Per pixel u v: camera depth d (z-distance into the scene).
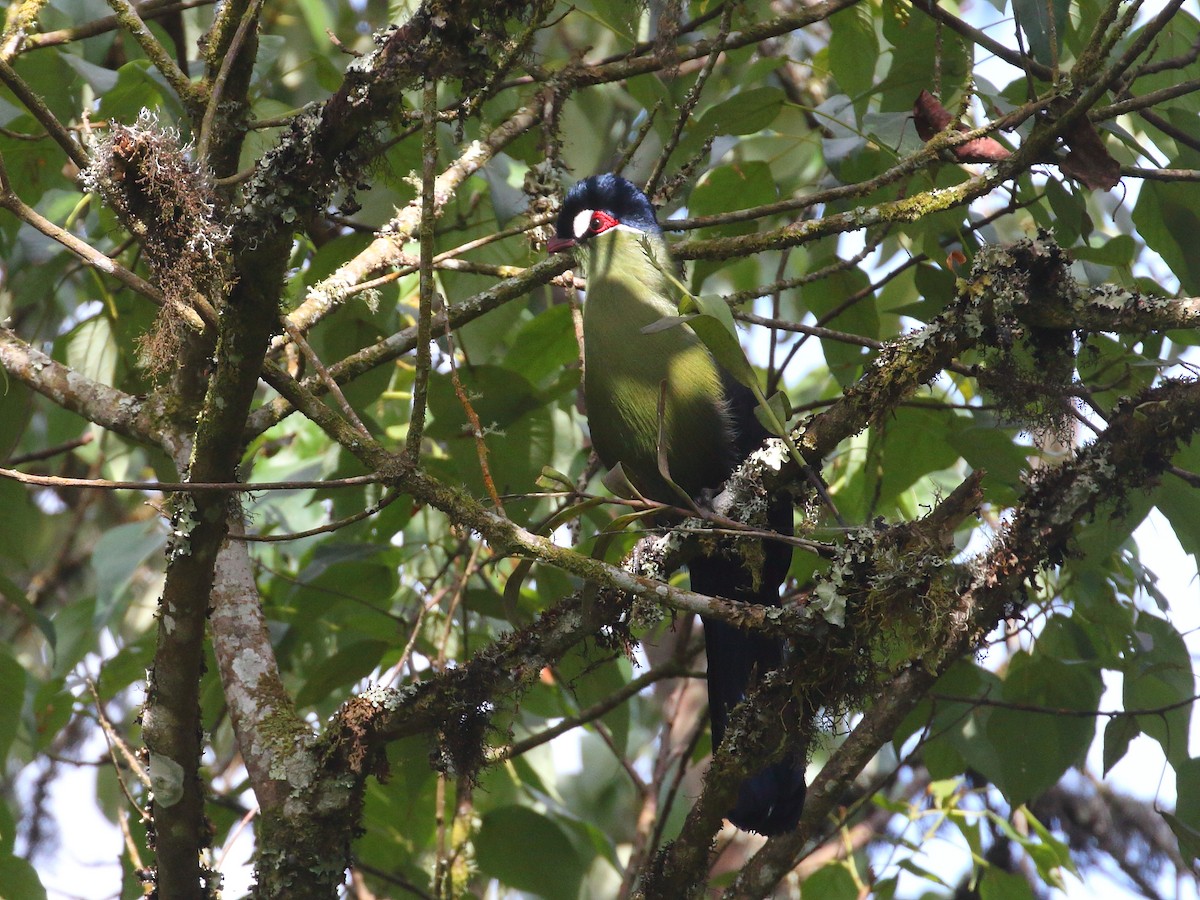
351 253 6.87
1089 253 6.30
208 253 4.25
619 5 6.42
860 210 5.79
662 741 8.02
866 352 7.22
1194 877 6.37
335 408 7.04
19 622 10.45
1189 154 6.34
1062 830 9.62
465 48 3.95
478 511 4.13
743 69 8.67
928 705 6.97
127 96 6.20
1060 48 6.07
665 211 8.09
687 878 4.91
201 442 4.43
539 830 7.33
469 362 6.88
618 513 8.55
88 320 7.58
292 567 8.95
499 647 4.91
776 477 5.13
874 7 7.24
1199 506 6.06
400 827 8.00
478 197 7.29
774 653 5.64
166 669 4.81
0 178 4.45
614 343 6.29
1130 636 6.50
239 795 7.69
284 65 9.03
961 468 9.03
